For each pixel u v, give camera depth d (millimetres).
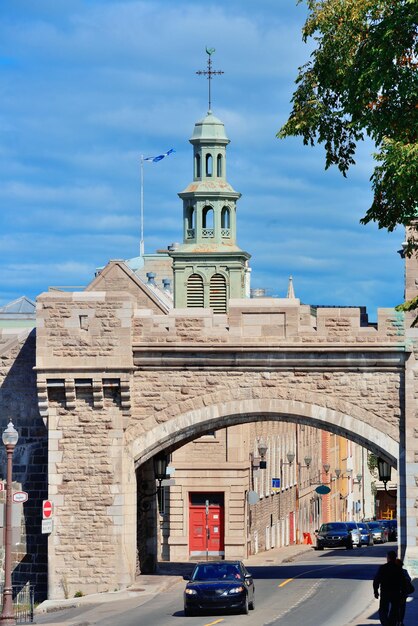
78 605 49719
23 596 52781
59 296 52000
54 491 52156
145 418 52062
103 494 52000
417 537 50562
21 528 54125
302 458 109125
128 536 52344
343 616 42594
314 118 44219
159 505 62875
